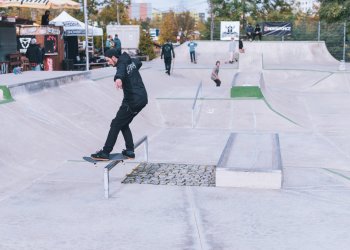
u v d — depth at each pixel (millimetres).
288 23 33188
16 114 8797
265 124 12617
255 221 4938
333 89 21250
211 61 30219
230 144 7707
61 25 21438
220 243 4352
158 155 8914
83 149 8758
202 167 7434
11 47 17531
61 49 20438
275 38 40656
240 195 5852
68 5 17438
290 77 24266
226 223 4875
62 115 10109
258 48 31984
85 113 10953
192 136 11062
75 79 13086
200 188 6160
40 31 19109
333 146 10062
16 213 5145
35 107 9742
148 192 5961
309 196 5852
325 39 38219
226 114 13328
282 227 4766
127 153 6246
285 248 4242
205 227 4762
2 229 4676
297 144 10250
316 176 6891
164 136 11055
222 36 33469
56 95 11172
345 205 5500
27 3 16219
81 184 6301
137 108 6035
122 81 5961
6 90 9367
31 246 4270
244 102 13914
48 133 8703
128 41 35781
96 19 49938
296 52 31734
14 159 7078
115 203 5512
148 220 4957
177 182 6457
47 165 7332
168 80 21516
